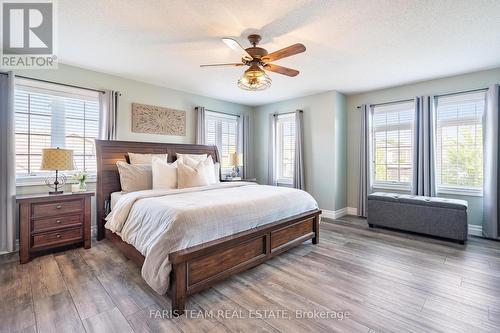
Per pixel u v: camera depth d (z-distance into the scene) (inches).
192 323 68.3
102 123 146.3
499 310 73.8
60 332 64.0
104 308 74.4
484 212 141.6
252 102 226.5
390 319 69.8
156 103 173.2
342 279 93.4
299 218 119.2
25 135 126.2
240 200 101.0
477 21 90.4
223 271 86.7
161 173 133.3
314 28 96.3
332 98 186.7
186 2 80.2
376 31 98.3
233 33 100.5
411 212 147.8
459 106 152.9
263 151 237.0
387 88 179.9
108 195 138.2
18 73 122.9
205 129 198.1
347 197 203.0
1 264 104.0
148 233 85.9
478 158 147.3
